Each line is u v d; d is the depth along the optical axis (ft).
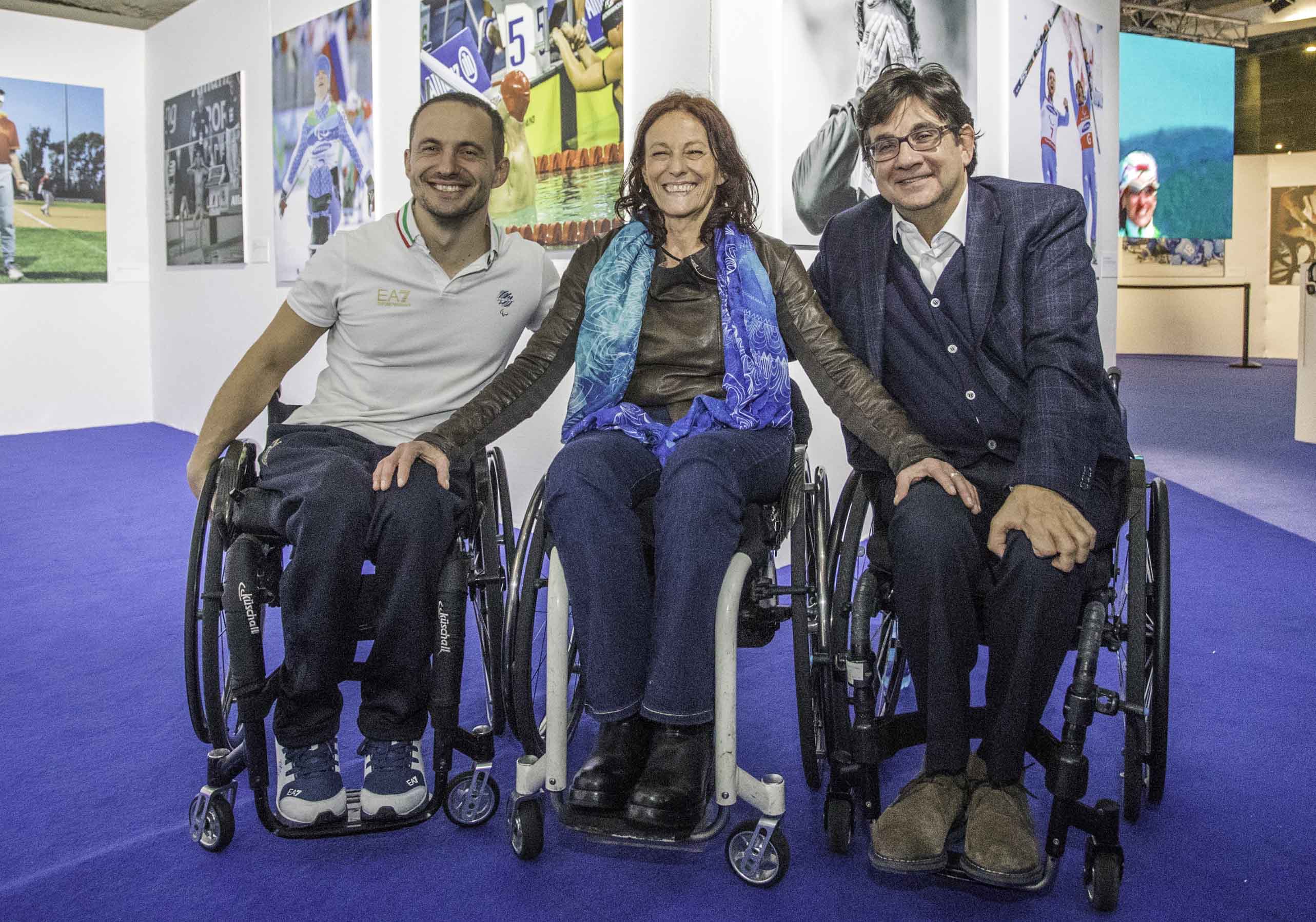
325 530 6.46
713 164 7.18
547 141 14.52
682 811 5.82
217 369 24.86
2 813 7.39
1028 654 5.95
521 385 7.38
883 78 6.78
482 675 10.05
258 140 21.75
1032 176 19.58
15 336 26.40
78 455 23.62
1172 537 15.49
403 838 7.05
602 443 6.65
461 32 15.80
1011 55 18.51
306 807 6.59
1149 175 40.98
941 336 6.96
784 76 13.84
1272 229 48.29
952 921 5.99
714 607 6.10
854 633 6.31
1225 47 41.75
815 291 7.33
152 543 15.88
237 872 6.59
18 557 15.01
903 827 5.98
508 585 7.10
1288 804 7.35
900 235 7.13
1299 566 13.89
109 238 27.53
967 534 6.13
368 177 18.07
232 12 22.43
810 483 7.21
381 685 6.86
